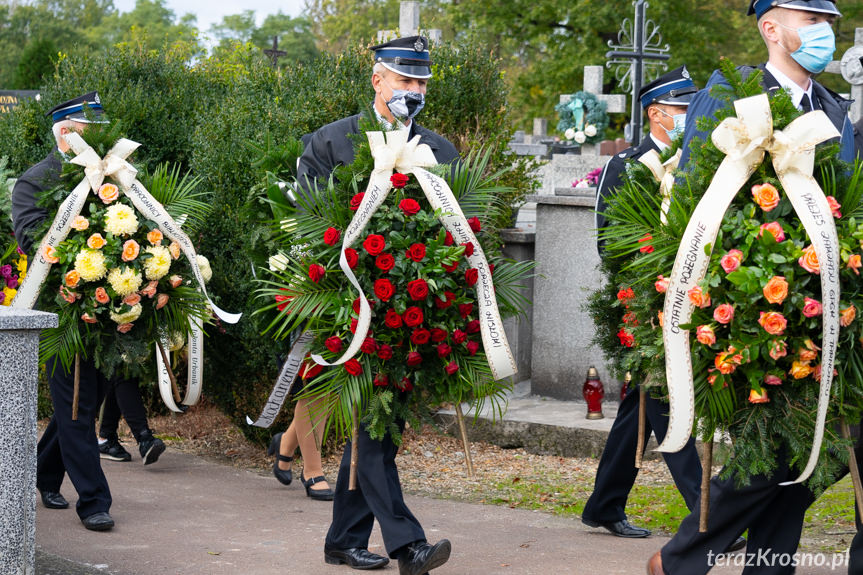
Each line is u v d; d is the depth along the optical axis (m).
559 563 4.61
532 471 6.64
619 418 4.98
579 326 7.78
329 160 4.55
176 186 5.57
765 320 3.20
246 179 6.36
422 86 4.58
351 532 4.49
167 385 5.58
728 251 3.33
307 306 4.01
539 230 7.86
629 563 4.61
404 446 7.19
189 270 5.23
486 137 7.97
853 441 3.42
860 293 3.30
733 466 3.42
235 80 8.26
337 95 6.90
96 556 4.64
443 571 4.48
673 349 3.36
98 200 5.04
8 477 3.72
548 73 27.55
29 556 3.80
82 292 4.90
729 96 3.40
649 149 5.25
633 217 3.68
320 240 4.05
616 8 25.91
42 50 22.94
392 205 4.04
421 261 3.91
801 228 3.27
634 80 14.72
